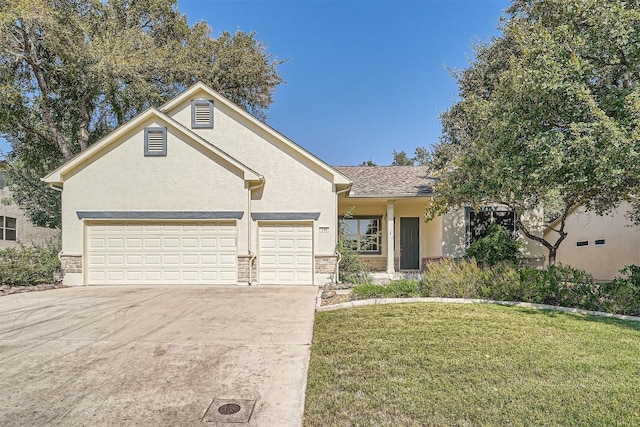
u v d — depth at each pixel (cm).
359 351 520
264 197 1223
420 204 1628
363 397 386
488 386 409
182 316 746
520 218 1338
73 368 474
